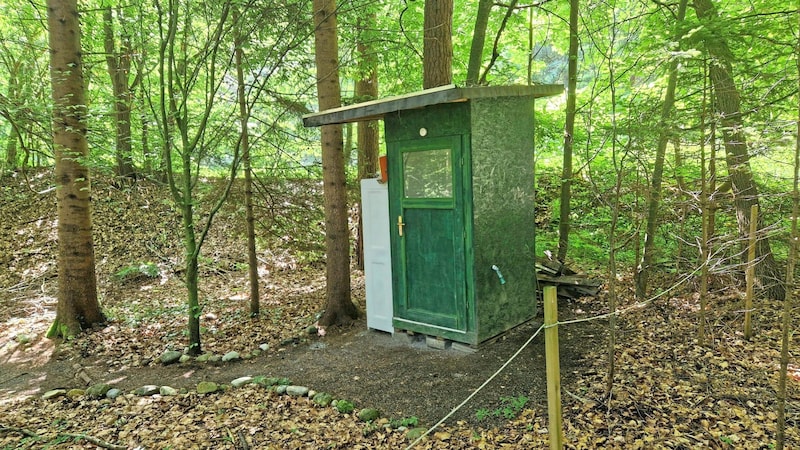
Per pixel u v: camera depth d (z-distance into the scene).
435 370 4.65
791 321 5.06
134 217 10.67
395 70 9.10
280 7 5.28
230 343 5.92
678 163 6.30
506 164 5.26
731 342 4.72
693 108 5.32
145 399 4.35
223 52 5.47
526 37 9.73
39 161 12.87
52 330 6.28
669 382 3.96
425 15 6.36
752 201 5.81
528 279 5.74
